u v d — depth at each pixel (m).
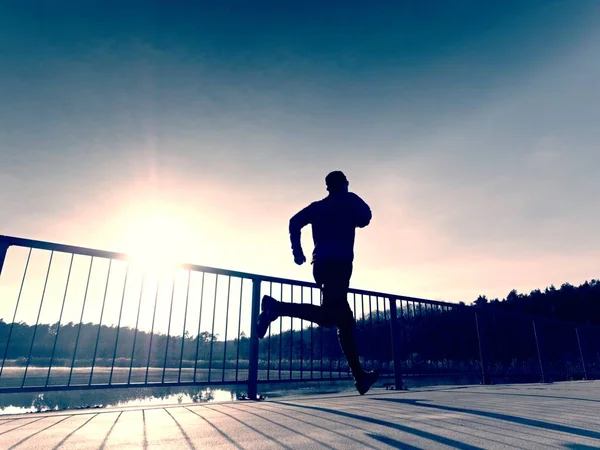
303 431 1.73
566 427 1.78
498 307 19.95
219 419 2.12
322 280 2.33
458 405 2.72
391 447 1.39
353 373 2.36
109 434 1.71
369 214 2.52
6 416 2.29
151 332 3.67
